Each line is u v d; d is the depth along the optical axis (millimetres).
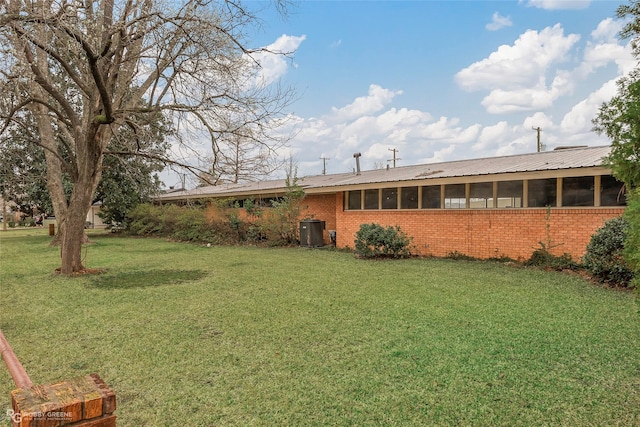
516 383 3652
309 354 4441
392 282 8586
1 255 15414
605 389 3506
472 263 11352
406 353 4418
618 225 7891
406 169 17156
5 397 3553
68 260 10609
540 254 10453
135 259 13547
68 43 8148
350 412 3205
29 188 23922
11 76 8648
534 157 12875
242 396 3506
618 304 6422
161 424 3084
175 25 8820
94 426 1428
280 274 9891
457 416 3115
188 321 5836
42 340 5125
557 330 5133
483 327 5309
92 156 10695
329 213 18312
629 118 3584
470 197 12273
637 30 4773
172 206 24000
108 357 4484
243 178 10711
